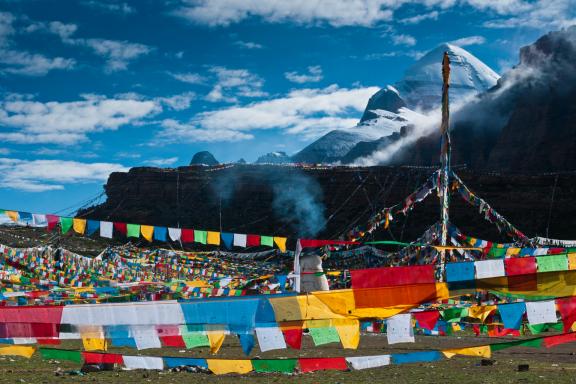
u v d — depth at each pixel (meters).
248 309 11.99
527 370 16.86
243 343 11.88
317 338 11.80
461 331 30.05
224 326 11.95
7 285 35.09
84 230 16.05
